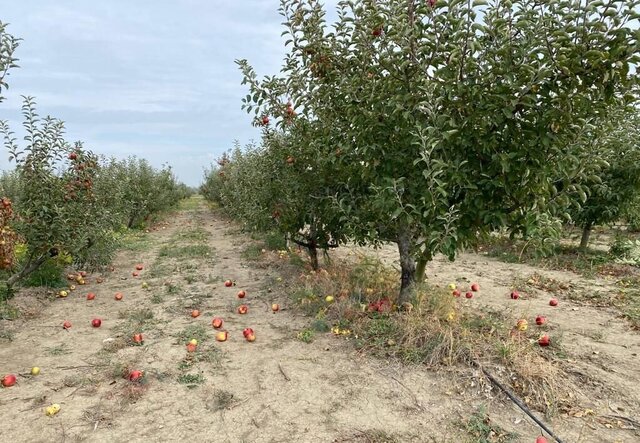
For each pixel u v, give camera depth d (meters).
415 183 4.51
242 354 4.55
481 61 4.00
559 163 4.04
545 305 6.39
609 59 3.47
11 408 3.53
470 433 3.20
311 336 4.92
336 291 6.15
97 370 4.21
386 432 3.21
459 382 3.85
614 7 3.39
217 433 3.21
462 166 4.34
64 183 6.91
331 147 5.59
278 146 7.03
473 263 9.55
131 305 6.39
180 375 4.10
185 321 5.63
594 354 4.51
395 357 4.31
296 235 7.62
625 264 9.30
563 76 3.74
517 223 4.49
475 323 5.05
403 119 4.41
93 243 7.77
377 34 4.45
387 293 5.93
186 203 35.16
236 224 16.62
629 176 9.14
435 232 4.13
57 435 3.17
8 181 11.27
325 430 3.24
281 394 3.75
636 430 3.24
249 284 7.53
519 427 3.27
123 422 3.35
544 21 3.61
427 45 4.08
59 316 5.90
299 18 5.18
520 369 3.89
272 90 6.05
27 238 6.29
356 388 3.82
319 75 5.30
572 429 3.24
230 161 18.53
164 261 9.73
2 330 5.24
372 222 5.29
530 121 4.03
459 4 3.92
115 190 11.05
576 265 9.15
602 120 4.25
